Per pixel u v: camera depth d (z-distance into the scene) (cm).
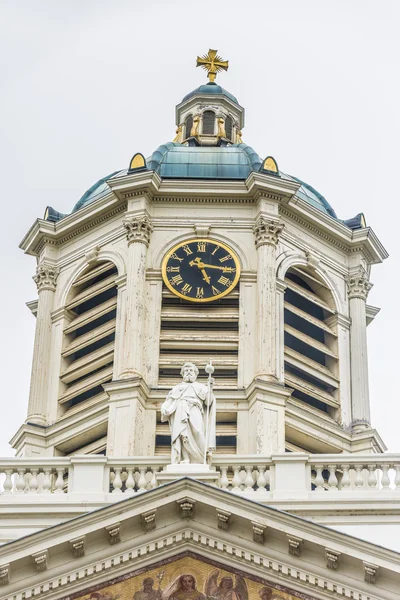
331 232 7506
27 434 7050
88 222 7469
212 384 6469
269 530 5703
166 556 5731
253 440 6769
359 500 6106
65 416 7044
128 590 5684
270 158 7388
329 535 5662
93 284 7444
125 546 5738
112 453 6706
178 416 6234
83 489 6172
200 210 7331
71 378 7206
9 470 6262
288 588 5672
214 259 7219
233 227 7306
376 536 6050
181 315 7100
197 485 5744
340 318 7400
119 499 6125
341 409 7194
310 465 6228
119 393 6825
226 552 5725
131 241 7231
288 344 7250
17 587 5678
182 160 7500
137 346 6969
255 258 7231
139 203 7288
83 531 5700
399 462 6225
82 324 7306
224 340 7050
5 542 5953
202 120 7938
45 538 5691
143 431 6800
